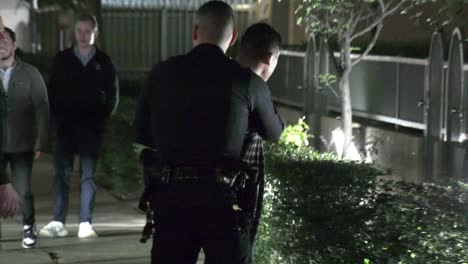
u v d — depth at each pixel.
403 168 20.98
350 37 21.91
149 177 10.35
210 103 10.22
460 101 18.81
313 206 13.02
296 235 13.15
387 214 11.57
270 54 11.57
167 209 10.18
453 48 18.92
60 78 18.64
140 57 45.31
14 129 17.06
